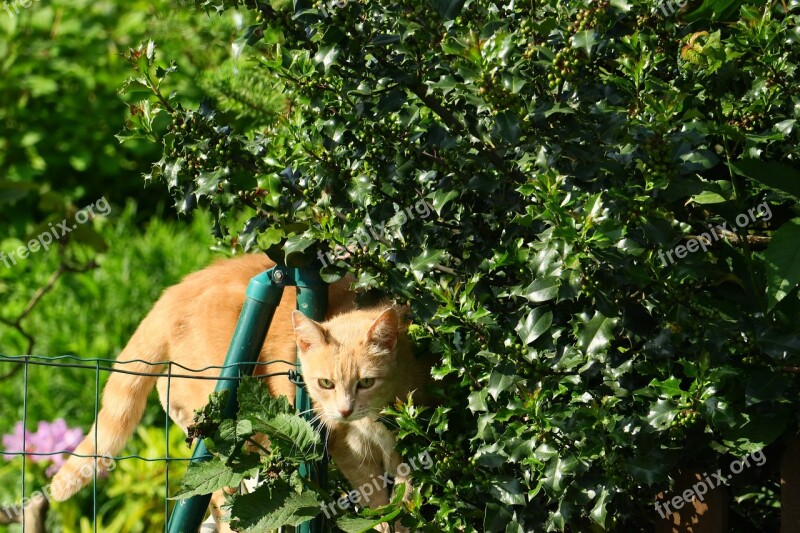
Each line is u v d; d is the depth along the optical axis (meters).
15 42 13.75
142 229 13.57
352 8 4.55
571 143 4.22
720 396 4.28
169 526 5.34
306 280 5.65
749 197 4.76
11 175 13.38
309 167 5.07
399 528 5.71
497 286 4.90
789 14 4.90
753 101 4.56
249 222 5.05
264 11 4.69
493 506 4.71
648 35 4.56
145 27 9.88
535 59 4.44
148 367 6.93
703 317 4.34
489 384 4.42
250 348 5.42
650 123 4.09
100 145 13.74
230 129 5.17
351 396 5.84
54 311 11.09
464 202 4.90
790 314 4.31
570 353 4.38
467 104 4.62
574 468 4.33
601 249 4.08
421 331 5.26
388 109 4.56
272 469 4.94
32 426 9.84
